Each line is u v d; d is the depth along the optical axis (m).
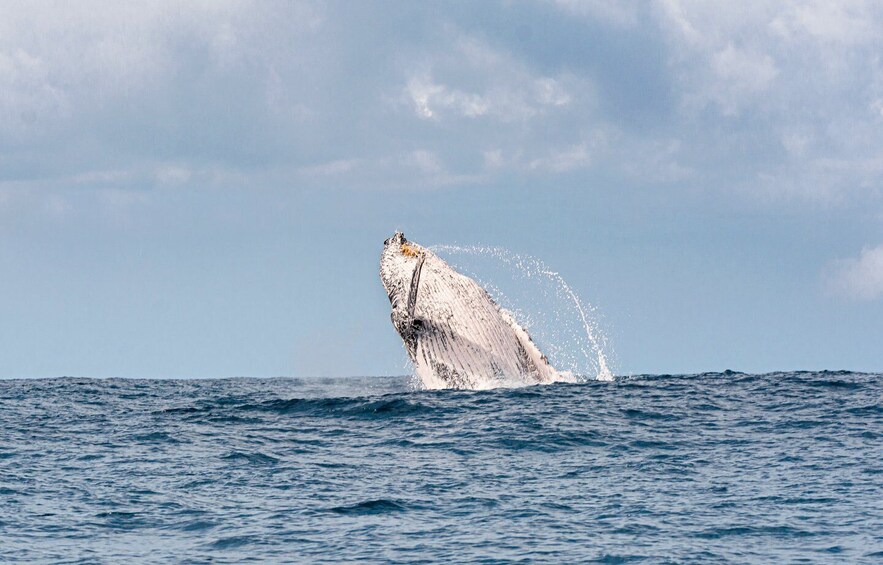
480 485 83.25
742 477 84.56
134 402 152.00
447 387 123.38
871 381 143.50
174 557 64.31
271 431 112.00
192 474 89.25
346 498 79.25
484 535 68.19
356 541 67.06
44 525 72.12
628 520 71.50
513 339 127.12
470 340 121.62
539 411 114.50
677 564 61.31
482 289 125.62
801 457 91.81
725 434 104.12
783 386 138.62
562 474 87.12
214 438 108.19
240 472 89.81
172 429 115.31
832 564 60.78
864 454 92.19
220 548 66.12
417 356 124.25
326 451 99.19
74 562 63.38
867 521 69.62
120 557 64.44
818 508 73.50
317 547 65.94
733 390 134.75
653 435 103.69
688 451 96.12
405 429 108.94
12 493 81.94
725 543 65.50
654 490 80.62
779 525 69.38
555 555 63.41
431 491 81.38
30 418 129.50
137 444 105.69
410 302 118.38
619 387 134.12
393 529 70.00
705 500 76.94
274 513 74.88
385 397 126.94
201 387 193.50
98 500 79.50
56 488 83.88
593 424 108.38
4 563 63.25
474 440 101.62
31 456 99.19
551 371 135.25
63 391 177.75
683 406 120.31
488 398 122.12
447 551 64.62
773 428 106.81
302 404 129.88
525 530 69.25
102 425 120.88
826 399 125.44
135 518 73.94
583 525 70.50
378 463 92.81
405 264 121.50
